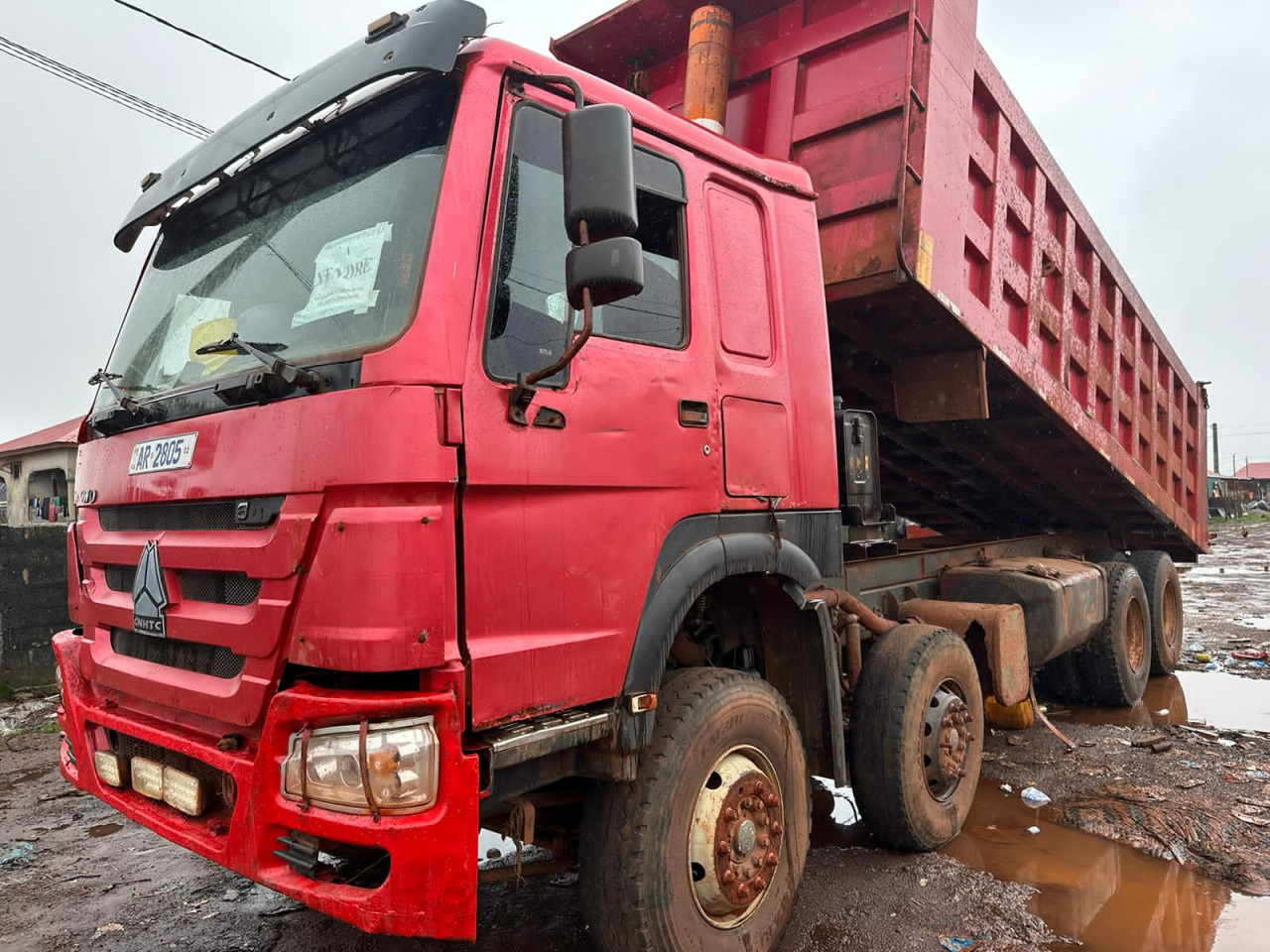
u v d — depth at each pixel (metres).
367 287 2.40
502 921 3.40
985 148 4.89
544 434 2.46
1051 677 6.81
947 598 5.55
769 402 3.39
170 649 2.76
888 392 5.34
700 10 4.68
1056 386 5.69
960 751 4.18
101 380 3.39
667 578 2.82
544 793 2.84
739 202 3.47
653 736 2.76
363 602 2.11
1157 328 7.55
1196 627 10.56
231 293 2.94
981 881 3.68
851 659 4.08
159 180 3.46
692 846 2.80
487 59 2.52
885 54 4.28
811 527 3.58
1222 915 3.38
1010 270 5.17
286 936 3.33
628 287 2.29
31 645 8.02
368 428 2.14
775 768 3.15
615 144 2.30
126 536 2.99
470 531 2.28
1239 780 4.85
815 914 3.41
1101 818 4.34
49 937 3.35
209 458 2.56
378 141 2.63
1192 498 8.77
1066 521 7.77
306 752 2.15
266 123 2.85
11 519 21.36
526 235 2.55
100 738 3.07
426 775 2.09
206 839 2.44
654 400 2.84
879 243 4.20
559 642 2.46
